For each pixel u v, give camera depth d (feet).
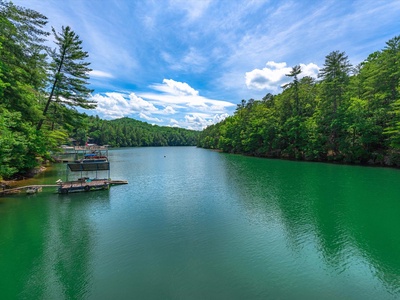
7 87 62.85
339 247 33.94
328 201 55.77
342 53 130.31
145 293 23.91
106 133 400.88
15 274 27.32
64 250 33.14
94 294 23.77
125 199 60.34
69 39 85.40
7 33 59.62
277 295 23.65
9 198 59.62
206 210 51.24
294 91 163.43
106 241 36.09
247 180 85.87
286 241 35.91
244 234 38.50
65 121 96.07
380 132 110.22
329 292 24.14
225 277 26.68
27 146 73.77
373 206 51.39
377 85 115.85
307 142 147.23
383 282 25.90
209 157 202.90
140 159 188.14
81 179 72.43
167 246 34.40
